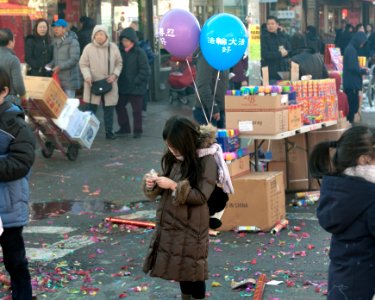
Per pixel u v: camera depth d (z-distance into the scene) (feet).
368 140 16.02
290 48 63.72
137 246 31.53
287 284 25.96
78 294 25.68
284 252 30.01
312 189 40.83
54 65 58.65
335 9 139.23
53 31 63.62
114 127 66.28
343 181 16.03
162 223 21.16
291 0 116.78
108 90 57.31
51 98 47.19
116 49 57.52
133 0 80.53
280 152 40.73
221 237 32.32
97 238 32.81
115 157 51.24
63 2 71.72
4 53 44.45
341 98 53.36
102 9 76.74
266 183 32.53
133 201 39.88
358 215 15.92
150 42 82.48
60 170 47.14
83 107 65.16
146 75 58.75
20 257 22.62
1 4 65.72
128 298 25.18
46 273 27.94
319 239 31.89
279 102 34.68
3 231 21.95
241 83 62.34
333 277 16.46
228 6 83.30
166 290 25.88
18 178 21.66
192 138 20.97
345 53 63.98
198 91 39.86
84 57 57.11
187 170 21.02
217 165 21.42
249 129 34.71
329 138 41.01
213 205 21.75
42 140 49.85
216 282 26.32
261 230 32.86
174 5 84.99
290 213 36.55
